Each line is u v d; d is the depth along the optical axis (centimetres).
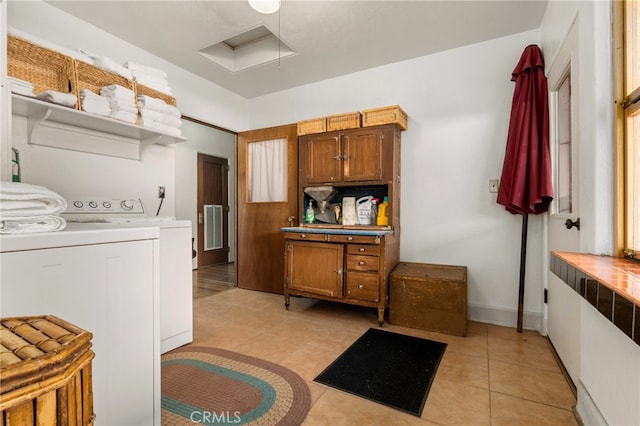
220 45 313
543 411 149
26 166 191
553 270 162
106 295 116
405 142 305
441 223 290
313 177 317
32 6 210
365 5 224
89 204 218
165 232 214
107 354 116
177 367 191
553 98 223
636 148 129
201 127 532
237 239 394
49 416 56
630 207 132
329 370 188
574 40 170
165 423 140
